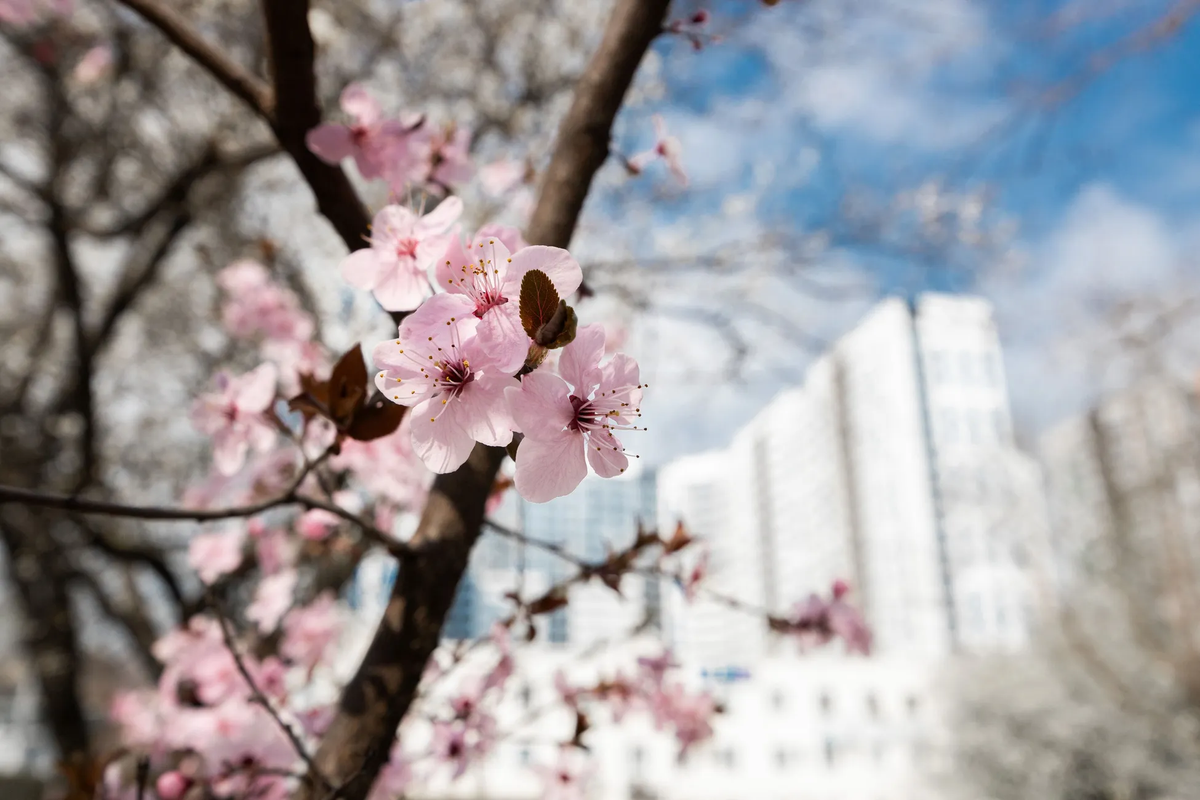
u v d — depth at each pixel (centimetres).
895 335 4300
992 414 4256
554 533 213
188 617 250
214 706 200
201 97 424
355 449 202
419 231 98
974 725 1481
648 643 229
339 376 102
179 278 489
